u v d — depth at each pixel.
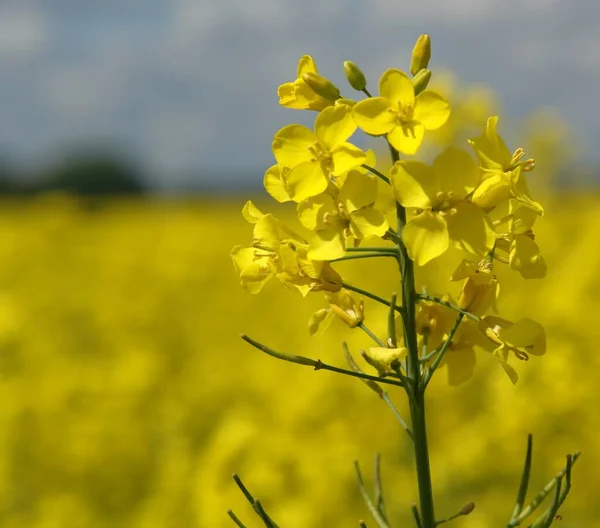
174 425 0.75
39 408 0.68
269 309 1.33
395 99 0.33
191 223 2.70
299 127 0.34
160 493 0.59
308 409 0.62
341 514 0.52
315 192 0.34
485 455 0.60
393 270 1.10
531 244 0.34
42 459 0.64
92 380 0.77
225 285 1.65
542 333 0.34
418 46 0.35
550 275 1.11
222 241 2.17
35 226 2.19
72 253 2.03
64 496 0.61
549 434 0.60
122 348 1.06
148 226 2.70
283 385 0.71
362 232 0.34
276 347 0.96
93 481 0.64
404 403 0.63
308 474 0.52
